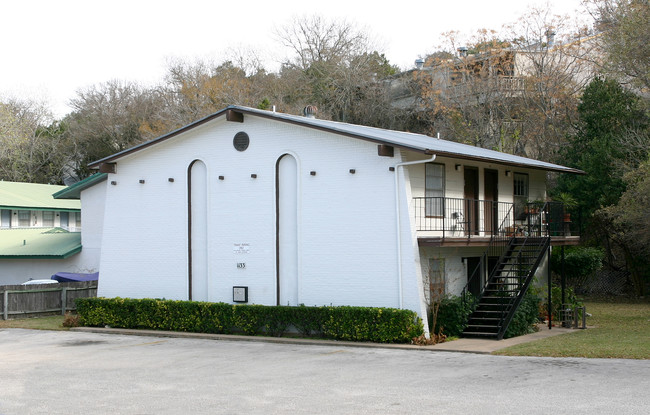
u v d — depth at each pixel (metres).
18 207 40.69
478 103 46.25
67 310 30.50
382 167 21.12
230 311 23.08
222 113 23.84
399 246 20.72
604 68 37.03
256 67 64.12
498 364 16.16
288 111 55.19
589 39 44.53
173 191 25.38
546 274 30.16
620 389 12.65
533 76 44.84
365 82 56.56
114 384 14.82
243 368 16.58
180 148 25.28
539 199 29.09
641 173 29.38
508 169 26.95
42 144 65.88
